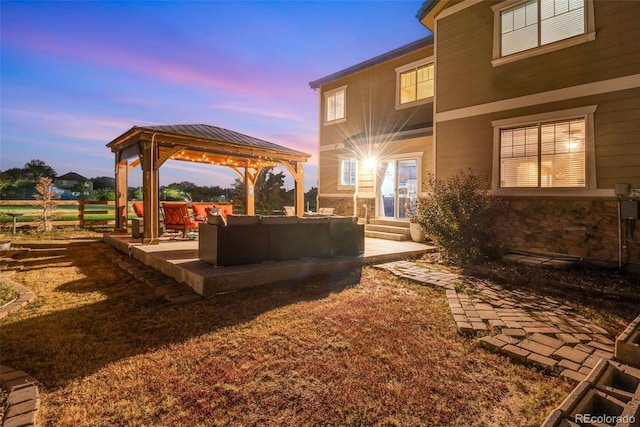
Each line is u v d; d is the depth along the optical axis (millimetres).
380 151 10922
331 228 6445
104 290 5027
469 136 8102
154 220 7922
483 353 3059
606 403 2205
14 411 2115
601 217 6156
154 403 2268
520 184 7293
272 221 5715
